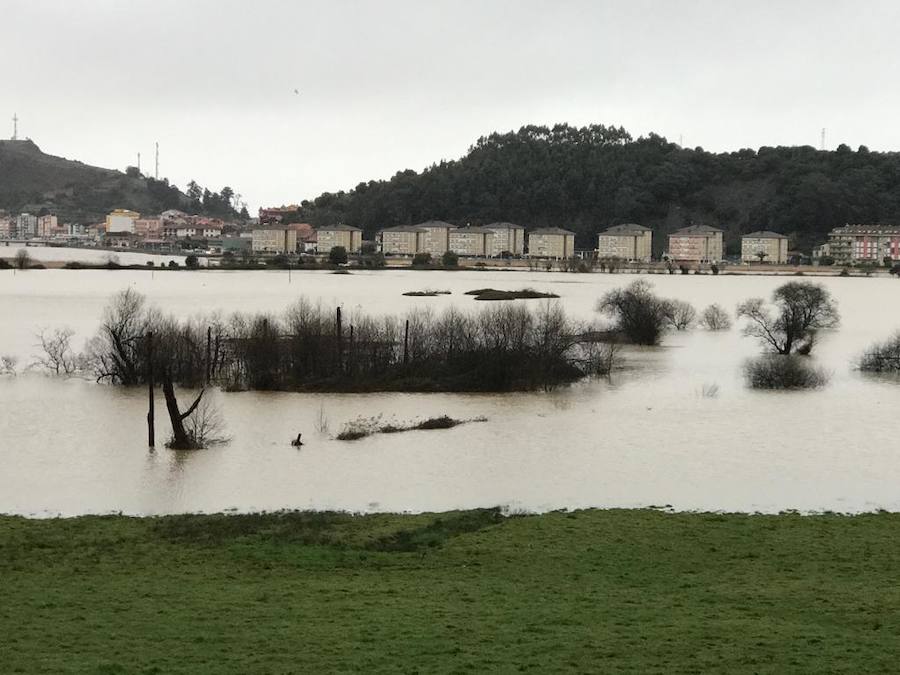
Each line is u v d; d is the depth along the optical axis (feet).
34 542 203.62
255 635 147.43
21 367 463.42
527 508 241.35
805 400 397.60
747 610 160.15
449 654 139.74
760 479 271.90
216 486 261.85
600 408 375.45
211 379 421.59
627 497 252.62
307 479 269.03
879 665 135.33
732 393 414.21
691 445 312.91
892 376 468.75
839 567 186.09
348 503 247.09
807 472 279.49
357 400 387.75
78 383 417.49
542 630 149.69
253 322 542.16
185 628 150.71
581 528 213.05
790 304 577.02
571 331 529.04
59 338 516.73
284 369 422.82
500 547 199.62
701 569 185.88
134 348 421.18
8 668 133.18
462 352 435.53
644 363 505.66
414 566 188.44
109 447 303.48
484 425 340.39
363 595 168.86
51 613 158.30
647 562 189.88
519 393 409.69
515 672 133.08
